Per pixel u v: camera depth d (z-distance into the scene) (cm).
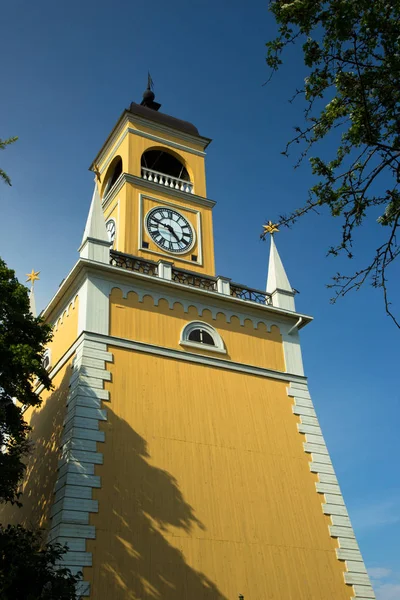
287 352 2548
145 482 1912
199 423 2145
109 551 1731
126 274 2316
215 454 2105
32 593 1384
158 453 1997
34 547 1526
